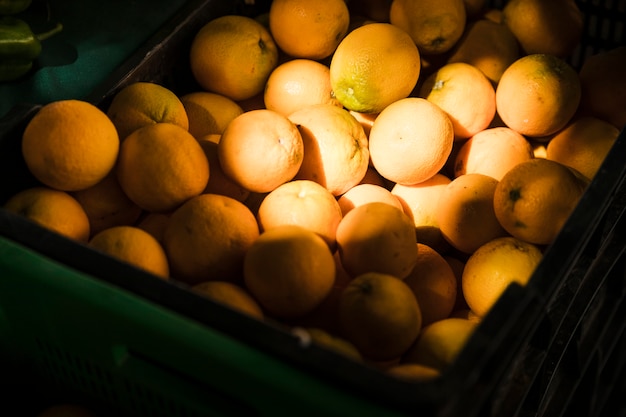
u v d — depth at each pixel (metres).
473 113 1.08
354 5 1.22
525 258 0.96
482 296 0.96
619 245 1.04
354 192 1.04
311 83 1.10
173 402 0.86
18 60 1.13
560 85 1.05
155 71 1.09
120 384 0.88
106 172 0.95
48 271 0.85
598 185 0.91
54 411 0.92
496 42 1.14
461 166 1.08
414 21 1.11
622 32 1.24
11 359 0.95
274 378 0.79
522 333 0.82
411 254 0.95
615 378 1.28
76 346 0.88
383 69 1.04
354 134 1.04
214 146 1.03
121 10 1.25
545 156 1.12
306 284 0.89
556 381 1.02
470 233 1.01
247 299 0.89
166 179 0.95
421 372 0.85
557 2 1.15
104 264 0.84
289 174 0.99
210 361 0.81
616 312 1.16
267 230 0.98
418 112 1.01
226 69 1.10
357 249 0.94
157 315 0.82
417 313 0.90
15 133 0.96
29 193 0.94
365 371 0.77
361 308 0.88
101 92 1.03
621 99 1.09
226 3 1.18
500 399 0.87
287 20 1.10
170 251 0.94
